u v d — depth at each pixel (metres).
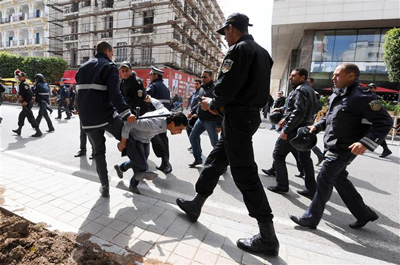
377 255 2.14
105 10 26.27
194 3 29.61
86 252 1.79
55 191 2.79
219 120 4.04
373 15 15.48
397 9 15.01
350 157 2.33
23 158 4.38
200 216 2.50
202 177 2.35
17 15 32.94
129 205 2.59
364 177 4.55
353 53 17.41
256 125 1.96
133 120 2.53
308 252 1.99
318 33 18.00
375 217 2.51
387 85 16.66
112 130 2.76
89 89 2.54
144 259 1.75
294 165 5.21
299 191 3.49
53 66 22.69
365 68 17.19
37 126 6.34
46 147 5.25
